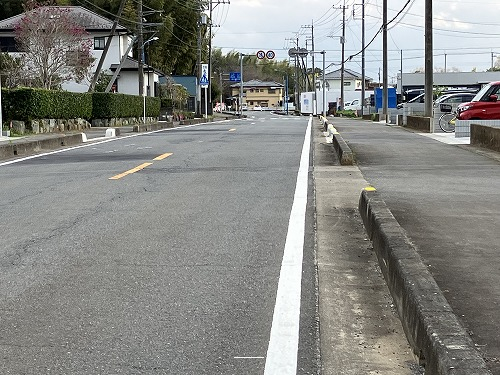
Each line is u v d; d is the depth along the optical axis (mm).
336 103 84688
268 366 3939
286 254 6473
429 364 3592
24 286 5535
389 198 8906
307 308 4941
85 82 55188
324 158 15188
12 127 27891
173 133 26797
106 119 38875
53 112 31016
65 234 7410
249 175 12172
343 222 8008
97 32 59000
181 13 70750
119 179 11766
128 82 59969
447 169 12453
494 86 22859
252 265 6090
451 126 24922
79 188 10766
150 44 66000
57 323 4672
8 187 11141
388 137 21812
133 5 63875
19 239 7215
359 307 4969
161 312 4867
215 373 3846
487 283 4918
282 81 159000
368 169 12789
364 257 6387
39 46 41906
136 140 22438
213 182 11305
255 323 4641
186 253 6531
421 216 7574
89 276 5793
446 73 57500
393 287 5109
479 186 10070
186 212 8609
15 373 3863
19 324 4664
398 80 58969
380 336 4402
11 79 42656
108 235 7332
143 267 6051
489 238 6410
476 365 3207
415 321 4090
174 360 4027
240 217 8258
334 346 4238
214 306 4988
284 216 8312
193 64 80875
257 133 25375
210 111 71750
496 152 15672
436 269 5301
